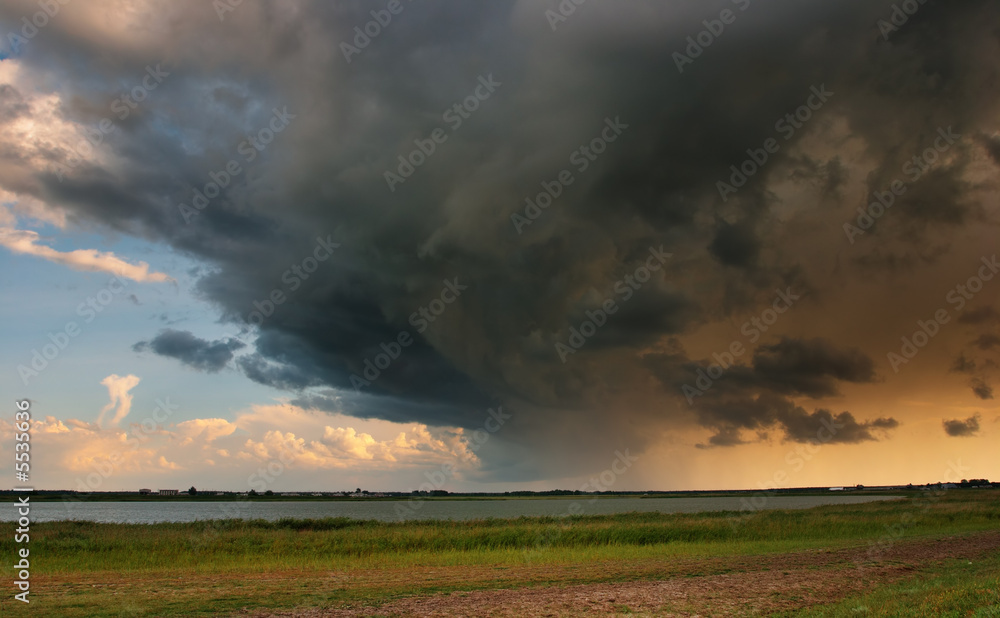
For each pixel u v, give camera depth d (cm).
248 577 1756
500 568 1992
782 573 1839
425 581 1683
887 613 1148
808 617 1180
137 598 1377
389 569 1967
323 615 1219
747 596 1441
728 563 2102
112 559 2106
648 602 1364
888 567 1934
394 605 1325
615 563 2123
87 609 1242
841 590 1523
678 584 1630
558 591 1513
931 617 1106
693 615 1229
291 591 1498
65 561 2050
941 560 2100
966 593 1273
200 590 1503
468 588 1562
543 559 2253
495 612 1253
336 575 1809
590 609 1287
